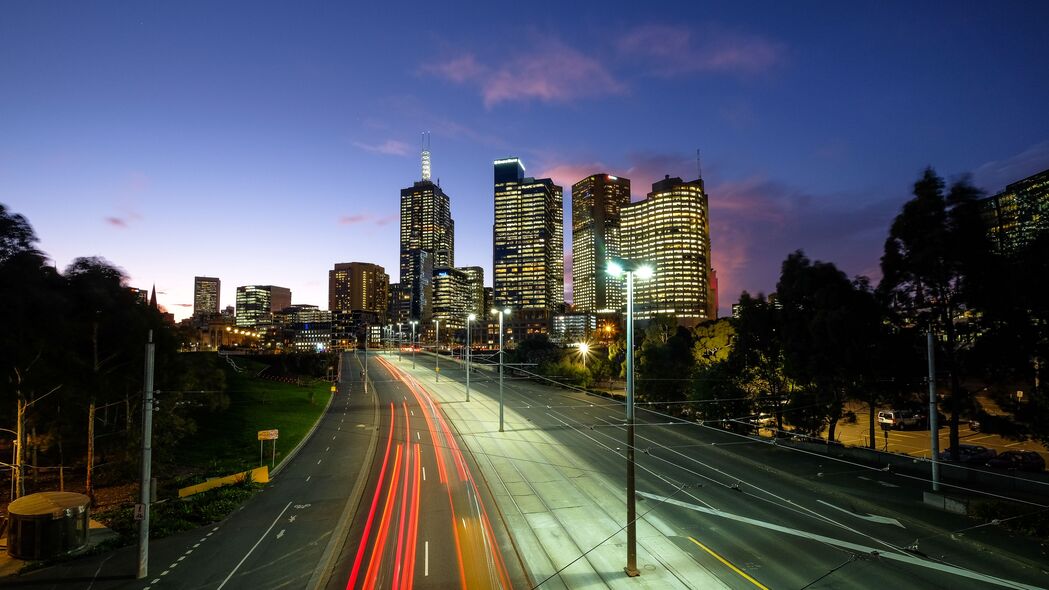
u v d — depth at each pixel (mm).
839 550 22328
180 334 38375
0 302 25312
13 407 29781
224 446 47000
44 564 22906
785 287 43438
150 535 26078
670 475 35594
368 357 168875
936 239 31922
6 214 26609
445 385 93562
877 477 34125
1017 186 31656
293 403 71125
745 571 20531
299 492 33562
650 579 20109
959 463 33500
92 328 30438
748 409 48812
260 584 20688
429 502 30812
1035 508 25188
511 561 22219
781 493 31031
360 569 21797
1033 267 27359
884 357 34750
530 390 85875
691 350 66875
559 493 32031
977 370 32094
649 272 20641
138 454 33438
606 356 97938
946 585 18953
